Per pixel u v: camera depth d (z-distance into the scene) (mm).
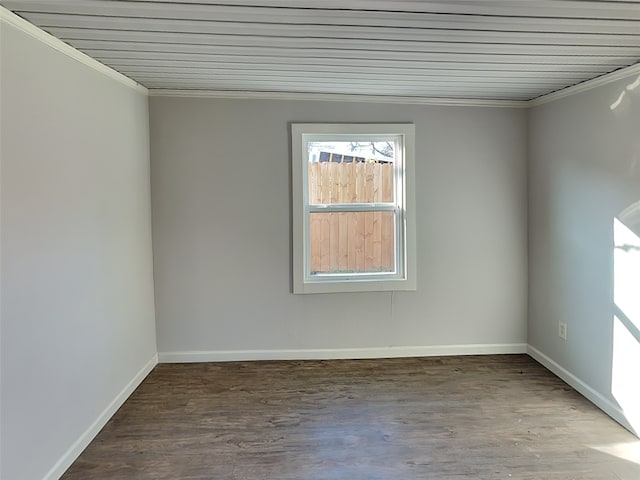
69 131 2270
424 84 3084
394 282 3658
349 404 2898
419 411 2801
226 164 3502
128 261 3033
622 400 2609
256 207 3545
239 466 2240
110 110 2756
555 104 3268
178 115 3445
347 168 3664
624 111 2555
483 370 3445
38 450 1996
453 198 3670
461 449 2381
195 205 3512
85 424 2416
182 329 3586
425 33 2047
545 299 3471
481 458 2297
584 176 2941
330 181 3654
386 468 2219
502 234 3721
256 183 3525
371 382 3236
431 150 3623
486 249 3723
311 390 3107
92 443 2453
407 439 2482
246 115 3482
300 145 3510
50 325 2094
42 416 2023
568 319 3160
